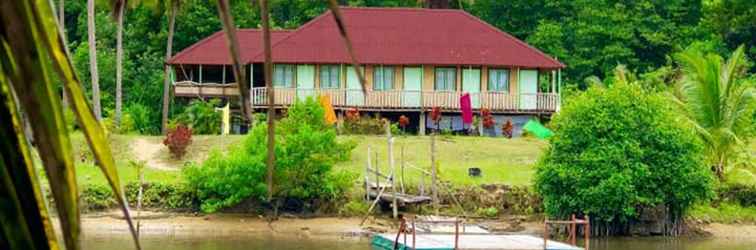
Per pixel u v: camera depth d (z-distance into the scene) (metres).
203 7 56.94
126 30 56.34
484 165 42.22
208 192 37.09
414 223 27.41
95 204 36.12
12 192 2.46
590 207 35.91
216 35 53.59
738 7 60.66
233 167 36.53
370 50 51.06
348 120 47.75
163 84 53.69
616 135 36.06
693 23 64.25
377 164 37.81
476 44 51.84
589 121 36.25
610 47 60.84
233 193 36.69
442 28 52.72
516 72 51.28
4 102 2.46
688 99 41.16
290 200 37.50
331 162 37.34
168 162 41.75
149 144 43.47
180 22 56.53
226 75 53.03
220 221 36.50
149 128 51.12
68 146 2.43
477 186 39.22
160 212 36.88
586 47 61.50
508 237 29.33
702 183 36.59
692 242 36.12
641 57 62.97
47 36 2.41
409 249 27.14
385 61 50.53
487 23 58.22
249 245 33.12
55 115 2.42
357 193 38.31
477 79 51.25
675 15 63.53
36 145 2.40
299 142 36.88
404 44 51.62
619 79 42.78
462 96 48.41
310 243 33.94
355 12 53.28
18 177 2.47
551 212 36.53
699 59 41.06
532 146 45.66
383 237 29.50
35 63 2.39
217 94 50.84
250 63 50.62
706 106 40.84
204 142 44.12
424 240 28.48
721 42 61.31
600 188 35.53
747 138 42.50
